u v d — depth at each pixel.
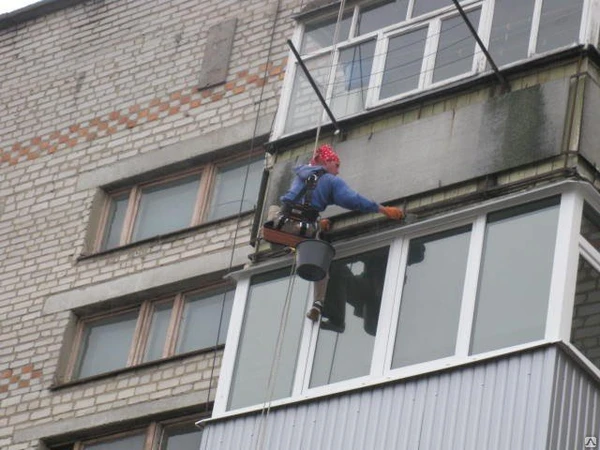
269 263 42.91
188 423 49.56
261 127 53.72
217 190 54.56
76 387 52.38
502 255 38.66
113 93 58.91
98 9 61.78
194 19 58.53
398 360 39.06
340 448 38.22
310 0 55.78
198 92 56.34
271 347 41.72
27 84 61.78
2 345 55.25
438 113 42.03
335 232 41.78
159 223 55.41
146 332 52.81
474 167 40.38
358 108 43.97
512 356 36.50
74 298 54.62
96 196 56.75
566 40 40.88
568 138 39.19
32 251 56.94
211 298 52.25
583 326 37.19
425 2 44.59
